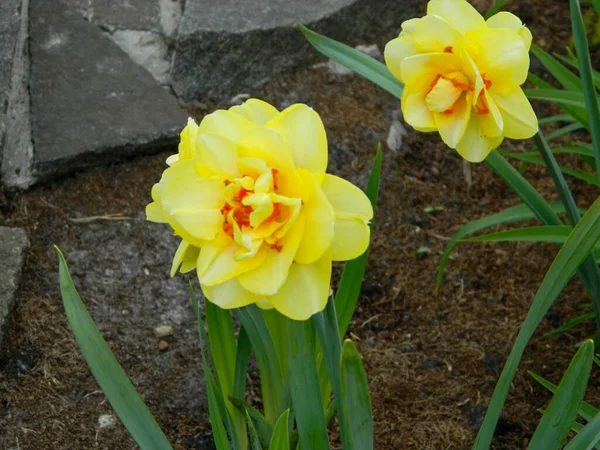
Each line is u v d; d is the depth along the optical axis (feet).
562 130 3.63
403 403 3.19
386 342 3.43
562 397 2.25
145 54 4.25
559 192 2.58
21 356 3.12
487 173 4.21
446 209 4.03
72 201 3.70
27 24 4.05
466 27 2.26
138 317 3.35
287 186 2.00
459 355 3.39
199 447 2.99
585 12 4.78
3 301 3.16
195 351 3.27
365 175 4.04
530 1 5.05
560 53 4.77
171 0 4.38
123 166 3.85
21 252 3.36
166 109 3.95
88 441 2.95
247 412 2.51
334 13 4.30
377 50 4.51
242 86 4.26
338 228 2.01
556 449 2.29
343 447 2.37
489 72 2.23
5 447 2.90
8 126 3.66
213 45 4.10
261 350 2.62
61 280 2.27
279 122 2.03
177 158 2.26
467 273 3.73
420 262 3.77
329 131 4.17
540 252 3.84
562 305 3.62
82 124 3.79
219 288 2.02
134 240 3.61
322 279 2.01
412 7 4.66
